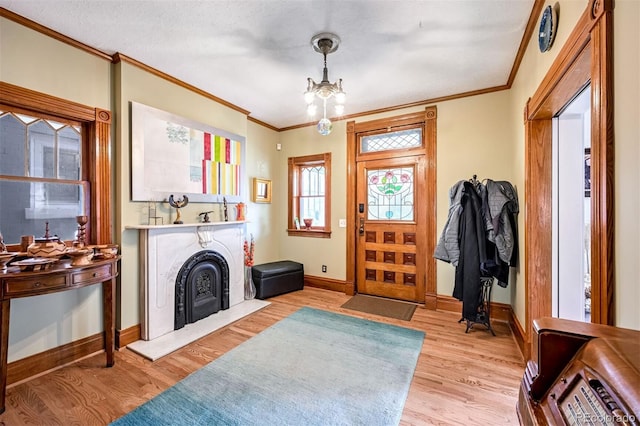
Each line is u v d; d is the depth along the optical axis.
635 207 0.90
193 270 2.97
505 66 2.66
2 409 1.67
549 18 1.64
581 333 0.74
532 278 2.13
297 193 4.65
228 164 3.52
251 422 1.60
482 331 2.82
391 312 3.33
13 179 2.02
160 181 2.75
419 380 2.01
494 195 2.64
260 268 3.94
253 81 2.97
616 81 1.00
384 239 3.89
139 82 2.60
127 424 1.58
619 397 0.51
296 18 1.99
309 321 3.05
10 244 2.01
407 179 3.75
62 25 2.04
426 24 2.05
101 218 2.39
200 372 2.09
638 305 0.88
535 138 2.13
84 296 2.32
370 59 2.54
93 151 2.37
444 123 3.42
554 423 0.64
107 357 2.17
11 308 1.95
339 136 4.19
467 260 2.71
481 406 1.75
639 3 0.87
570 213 2.07
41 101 2.05
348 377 2.04
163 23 2.04
